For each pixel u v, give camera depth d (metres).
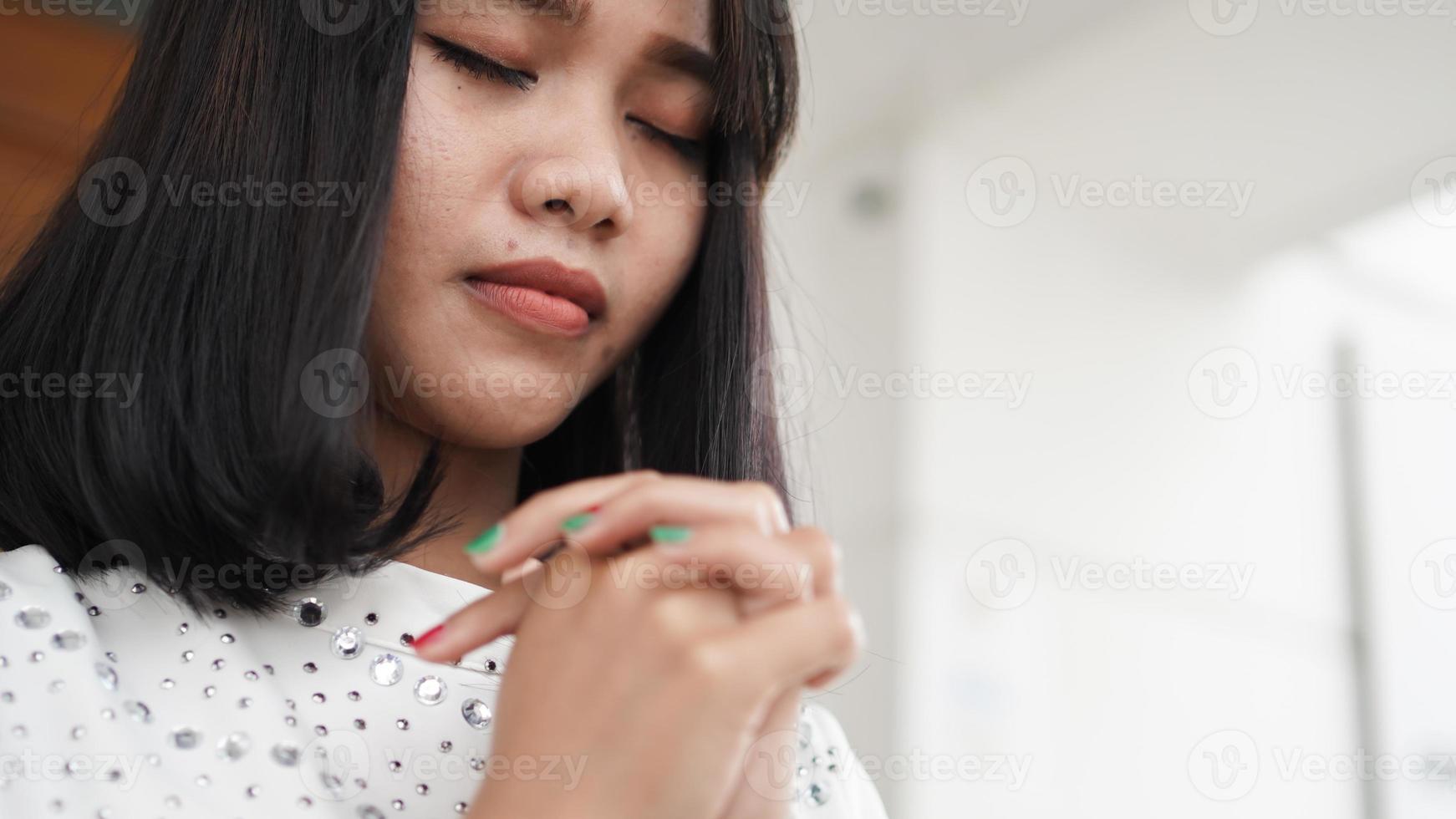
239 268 0.66
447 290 0.67
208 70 0.69
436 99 0.67
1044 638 1.76
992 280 1.85
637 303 0.72
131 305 0.66
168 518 0.64
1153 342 1.94
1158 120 1.80
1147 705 1.78
